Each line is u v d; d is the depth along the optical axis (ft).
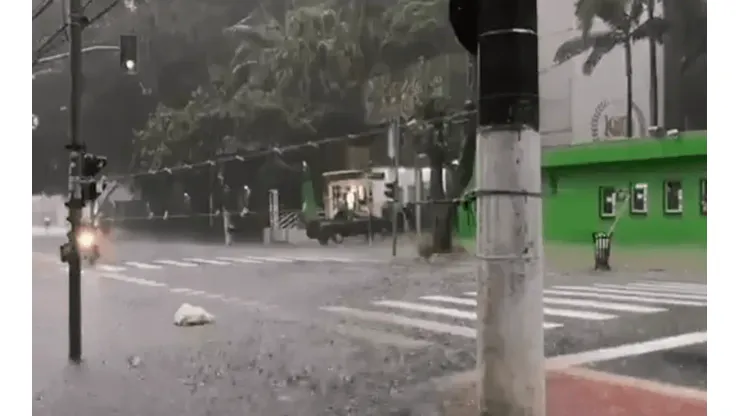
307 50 114.73
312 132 116.47
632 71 76.38
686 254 60.34
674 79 73.87
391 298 45.70
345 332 33.40
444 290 49.39
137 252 100.63
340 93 113.60
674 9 72.74
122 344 31.19
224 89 123.95
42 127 81.15
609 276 57.67
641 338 30.27
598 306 40.34
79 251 28.37
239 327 35.50
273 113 117.70
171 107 125.59
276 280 58.44
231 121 120.98
